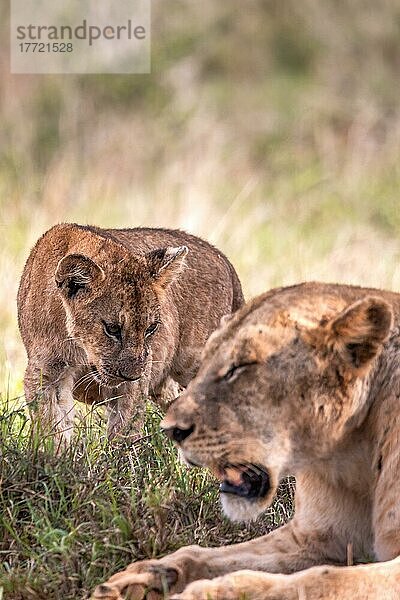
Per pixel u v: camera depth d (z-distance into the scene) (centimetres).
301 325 703
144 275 1125
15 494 832
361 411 715
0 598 691
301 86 2811
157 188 2202
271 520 847
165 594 680
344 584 652
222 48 2858
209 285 1253
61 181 2134
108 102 2659
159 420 972
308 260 1789
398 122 2658
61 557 750
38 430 898
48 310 1105
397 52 2962
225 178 2372
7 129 2498
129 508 796
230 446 703
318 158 2519
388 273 1681
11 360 1285
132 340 1093
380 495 713
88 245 1133
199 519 816
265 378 701
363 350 693
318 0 2998
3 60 2645
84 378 1125
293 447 711
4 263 1588
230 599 654
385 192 2280
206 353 725
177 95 2702
